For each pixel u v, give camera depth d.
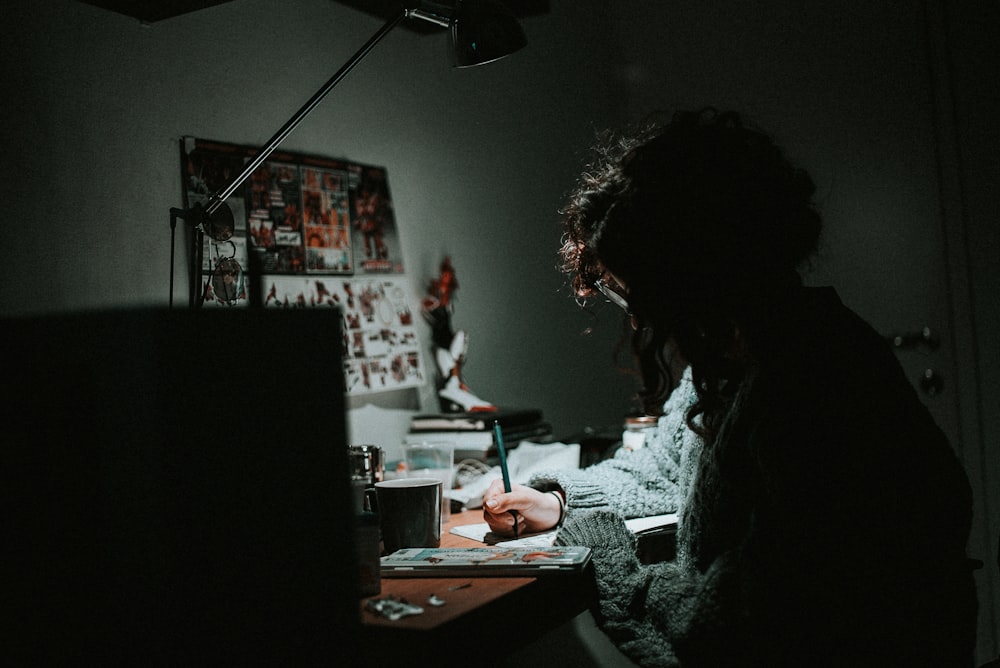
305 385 0.81
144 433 0.72
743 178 0.91
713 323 0.93
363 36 1.76
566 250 1.16
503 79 2.19
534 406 2.26
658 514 1.22
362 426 1.64
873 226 2.30
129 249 1.30
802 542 0.83
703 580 0.91
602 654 2.19
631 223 0.92
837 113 2.35
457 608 0.87
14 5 1.15
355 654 0.81
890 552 0.83
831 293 0.97
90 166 1.24
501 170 2.17
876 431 0.86
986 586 2.15
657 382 1.01
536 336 2.29
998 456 2.15
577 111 2.53
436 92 1.94
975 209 2.17
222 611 0.74
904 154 2.25
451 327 1.94
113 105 1.28
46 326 0.78
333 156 1.66
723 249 0.90
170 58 1.37
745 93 2.50
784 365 0.89
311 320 0.82
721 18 2.53
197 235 1.19
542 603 0.96
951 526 0.87
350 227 1.67
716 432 0.98
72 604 0.75
